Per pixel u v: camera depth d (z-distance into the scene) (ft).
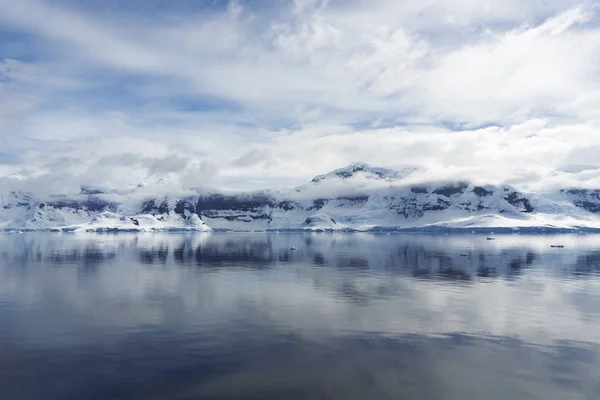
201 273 432.25
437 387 151.02
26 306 268.00
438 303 278.67
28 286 345.10
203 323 227.81
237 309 260.21
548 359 177.47
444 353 183.83
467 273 434.71
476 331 215.51
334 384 152.56
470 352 185.06
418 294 310.86
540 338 204.54
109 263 537.24
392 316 243.60
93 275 414.21
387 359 176.35
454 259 594.65
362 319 236.84
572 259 596.70
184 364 168.96
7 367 164.96
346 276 408.87
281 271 450.30
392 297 299.58
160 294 309.42
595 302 282.56
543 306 270.05
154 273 432.25
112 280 379.96
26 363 168.86
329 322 230.48
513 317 241.96
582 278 396.98
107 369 163.63
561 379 158.10
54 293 312.91
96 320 232.94
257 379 155.84
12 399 139.54
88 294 309.22
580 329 219.00
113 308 262.47
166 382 152.56
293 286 346.74
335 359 175.94
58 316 241.55
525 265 513.04
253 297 298.56
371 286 347.15
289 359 175.32
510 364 171.83
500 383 154.51
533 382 155.63
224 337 203.00
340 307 266.57
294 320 234.38
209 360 173.47
